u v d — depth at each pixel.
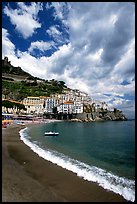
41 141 43.03
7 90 190.50
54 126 106.88
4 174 16.98
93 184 15.79
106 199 13.05
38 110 179.75
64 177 17.25
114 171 20.14
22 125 93.88
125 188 15.07
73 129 89.94
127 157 28.20
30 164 21.16
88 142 46.09
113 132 75.12
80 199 12.98
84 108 185.88
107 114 195.50
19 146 32.69
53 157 25.53
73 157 26.78
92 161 24.86
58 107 184.88
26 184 14.99
